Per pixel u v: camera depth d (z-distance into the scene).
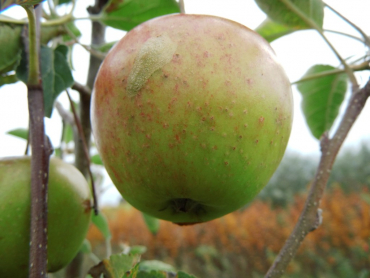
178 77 0.11
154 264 0.21
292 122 0.13
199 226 1.20
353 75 0.16
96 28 0.21
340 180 1.65
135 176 0.12
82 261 0.21
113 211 1.80
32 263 0.11
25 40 0.15
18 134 0.27
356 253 0.85
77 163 0.20
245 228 1.08
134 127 0.11
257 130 0.11
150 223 0.31
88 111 0.20
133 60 0.12
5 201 0.13
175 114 0.11
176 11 0.18
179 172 0.12
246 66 0.11
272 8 0.18
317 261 0.87
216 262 1.05
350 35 0.17
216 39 0.12
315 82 0.22
